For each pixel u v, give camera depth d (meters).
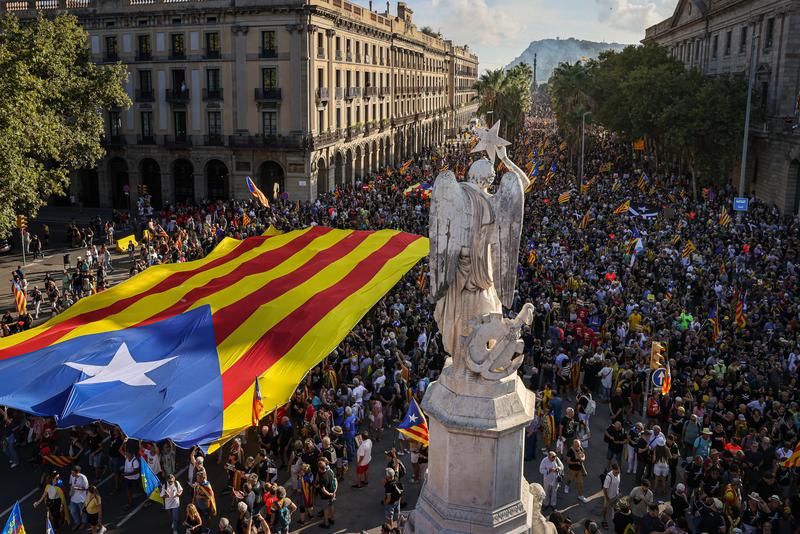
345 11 64.75
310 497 16.44
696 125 50.72
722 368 20.42
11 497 17.66
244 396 17.08
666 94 54.72
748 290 29.53
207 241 40.47
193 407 16.45
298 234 29.14
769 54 54.66
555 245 35.75
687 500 15.31
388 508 16.23
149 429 15.66
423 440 16.56
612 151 88.12
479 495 8.21
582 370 22.98
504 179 7.95
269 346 19.25
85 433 19.09
